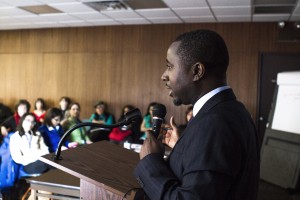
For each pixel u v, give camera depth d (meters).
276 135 4.50
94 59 6.10
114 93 6.00
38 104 5.91
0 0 4.20
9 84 6.63
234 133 0.71
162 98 5.75
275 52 5.20
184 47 0.78
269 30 5.23
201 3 4.16
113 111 6.00
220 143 0.69
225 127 0.71
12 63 6.60
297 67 5.12
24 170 3.10
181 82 0.80
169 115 5.68
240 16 4.90
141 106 5.86
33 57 6.47
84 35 6.14
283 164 4.31
